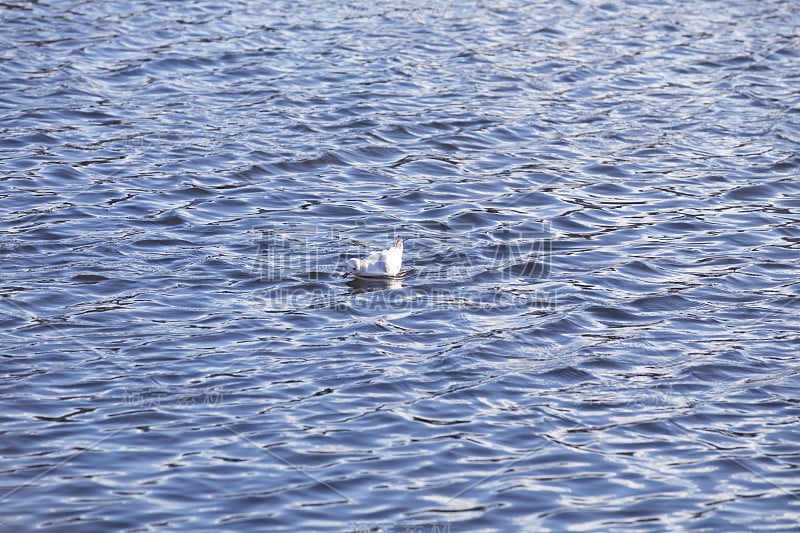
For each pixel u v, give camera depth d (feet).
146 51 203.21
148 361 103.76
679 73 204.13
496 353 107.86
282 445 90.63
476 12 237.25
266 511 82.07
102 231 134.00
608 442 93.04
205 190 147.64
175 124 170.71
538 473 88.17
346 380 101.55
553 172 159.22
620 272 128.16
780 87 197.77
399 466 88.43
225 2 237.25
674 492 86.12
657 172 160.45
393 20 229.25
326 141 165.99
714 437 94.32
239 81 190.70
